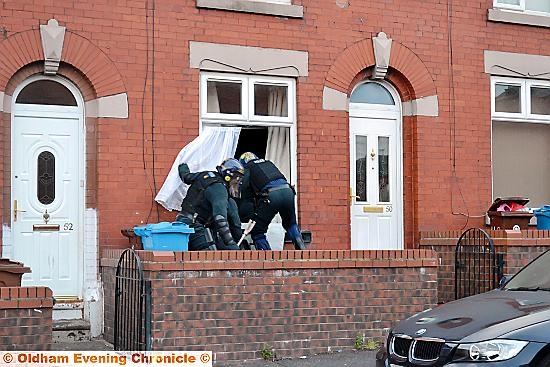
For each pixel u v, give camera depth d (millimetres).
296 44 13984
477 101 15258
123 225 12734
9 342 8969
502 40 15523
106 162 12695
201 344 10633
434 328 7895
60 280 12609
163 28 13156
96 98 12742
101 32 12789
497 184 15578
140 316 10406
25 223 12453
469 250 13703
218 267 10781
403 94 14883
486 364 7285
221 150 13203
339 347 11430
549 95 15875
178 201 12914
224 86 13648
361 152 14695
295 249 12406
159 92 13086
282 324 11109
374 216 14688
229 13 13570
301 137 13922
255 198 12422
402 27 14750
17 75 12445
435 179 14820
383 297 11734
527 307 7898
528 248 13273
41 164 12609
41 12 12445
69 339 12172
